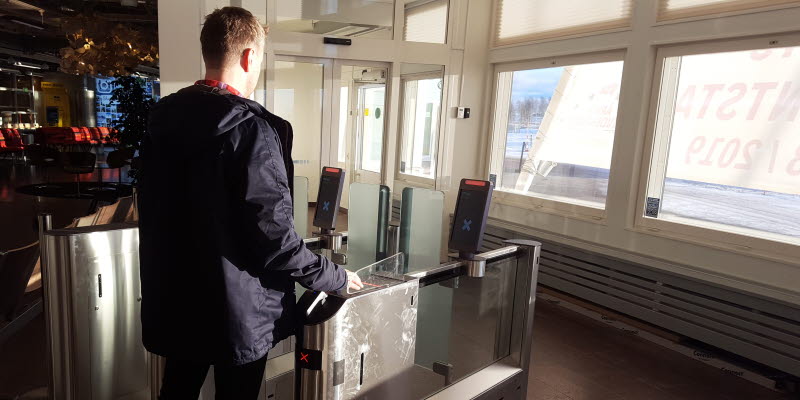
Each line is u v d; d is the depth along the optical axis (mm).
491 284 2326
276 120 1251
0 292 2262
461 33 5094
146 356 2178
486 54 5238
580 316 4078
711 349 3469
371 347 1530
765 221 3246
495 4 5125
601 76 4270
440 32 5078
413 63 5004
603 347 3494
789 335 2996
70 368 1924
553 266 4531
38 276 2900
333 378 1391
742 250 3266
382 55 4910
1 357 2854
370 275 1720
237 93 1269
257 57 1310
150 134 1204
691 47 3543
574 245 4328
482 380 2230
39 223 2342
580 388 2920
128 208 3568
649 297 3766
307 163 4957
